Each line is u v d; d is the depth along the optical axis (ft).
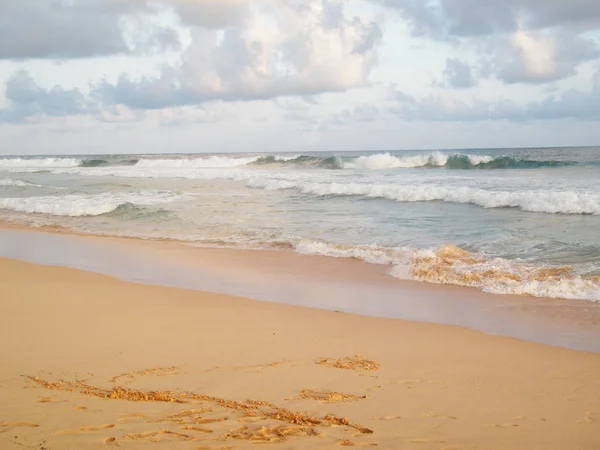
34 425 11.87
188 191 93.09
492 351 20.77
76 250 47.44
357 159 142.82
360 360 19.08
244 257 43.16
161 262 41.70
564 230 48.14
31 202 77.87
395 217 59.47
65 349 19.02
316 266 39.55
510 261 37.45
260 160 173.99
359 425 13.17
